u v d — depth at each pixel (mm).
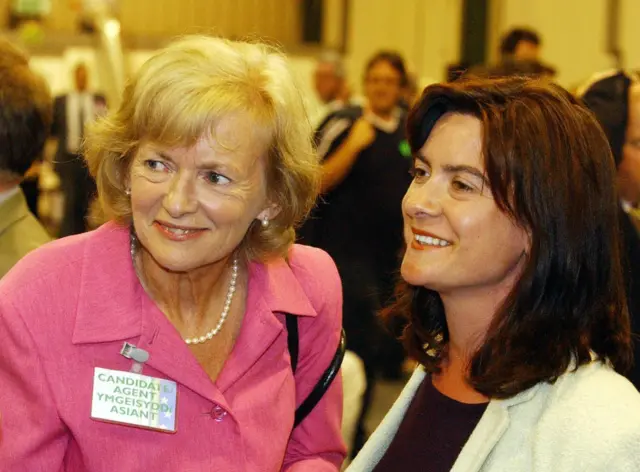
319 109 5703
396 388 5008
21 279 1465
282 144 1502
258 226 1609
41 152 2043
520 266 1462
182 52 1439
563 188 1384
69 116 5676
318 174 1604
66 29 8273
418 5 8375
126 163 1508
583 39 6965
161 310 1553
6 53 1982
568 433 1319
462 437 1506
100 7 6422
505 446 1402
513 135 1387
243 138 1436
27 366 1426
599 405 1328
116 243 1544
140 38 6180
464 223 1428
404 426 1613
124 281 1510
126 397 1468
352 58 8914
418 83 7605
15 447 1424
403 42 8516
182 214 1426
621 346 1452
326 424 1770
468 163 1427
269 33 9328
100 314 1470
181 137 1399
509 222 1427
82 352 1459
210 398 1513
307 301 1692
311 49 6871
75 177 5637
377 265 4266
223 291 1631
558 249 1394
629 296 2143
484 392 1435
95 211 1642
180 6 9133
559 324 1412
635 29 6609
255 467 1543
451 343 1583
